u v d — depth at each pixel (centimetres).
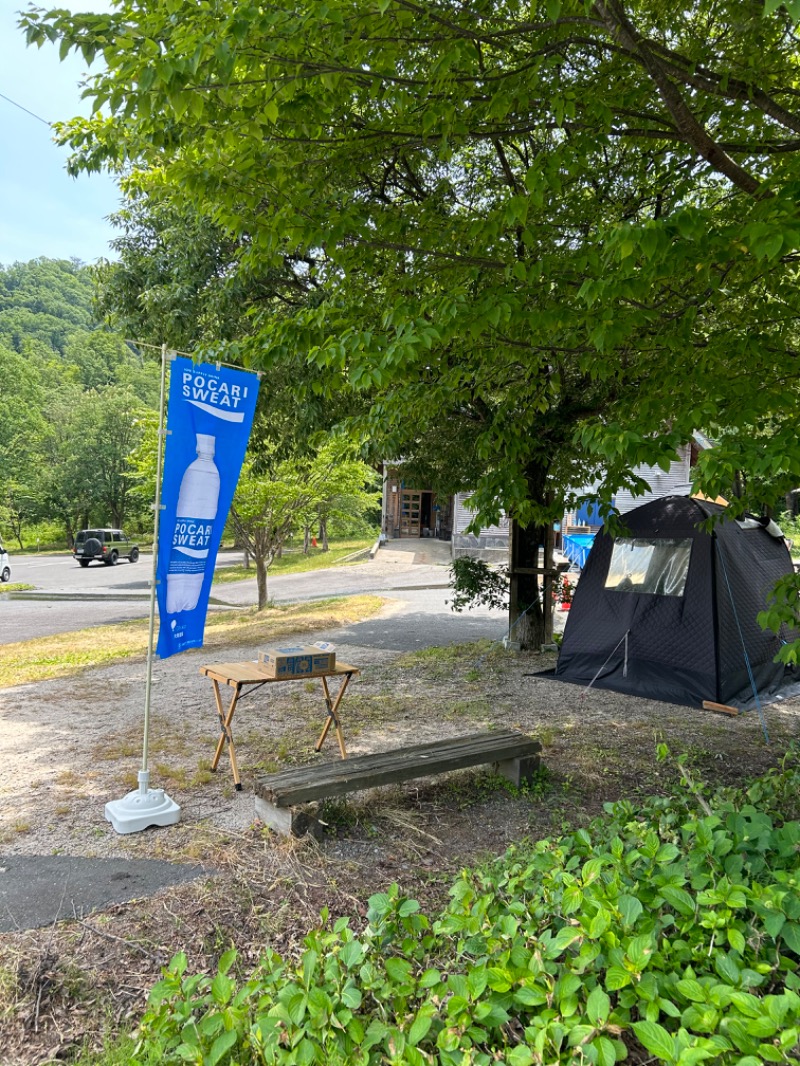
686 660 701
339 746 559
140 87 258
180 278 811
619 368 435
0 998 254
